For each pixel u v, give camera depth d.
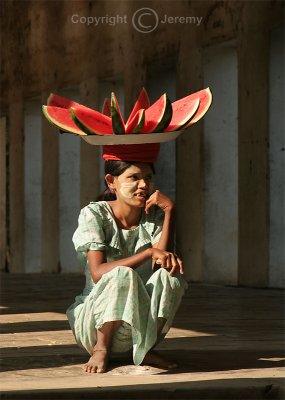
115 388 4.23
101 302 4.75
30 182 22.56
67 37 20.00
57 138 20.47
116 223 4.98
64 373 4.81
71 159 20.42
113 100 4.70
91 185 18.91
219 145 14.59
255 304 10.16
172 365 5.00
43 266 21.27
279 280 13.11
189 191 15.08
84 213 4.94
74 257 20.41
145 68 16.77
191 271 15.06
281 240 13.05
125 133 4.81
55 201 20.61
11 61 23.17
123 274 4.69
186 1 15.30
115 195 5.13
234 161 14.44
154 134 4.80
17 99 22.83
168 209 4.85
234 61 14.55
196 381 4.45
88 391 4.18
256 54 13.40
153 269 4.98
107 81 18.72
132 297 4.70
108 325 4.78
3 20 23.64
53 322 7.95
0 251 24.19
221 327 7.50
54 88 20.73
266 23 13.16
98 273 4.79
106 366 4.83
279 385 4.37
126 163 4.88
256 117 13.40
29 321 8.05
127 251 5.00
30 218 22.50
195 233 14.89
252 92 13.49
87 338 4.89
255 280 13.38
